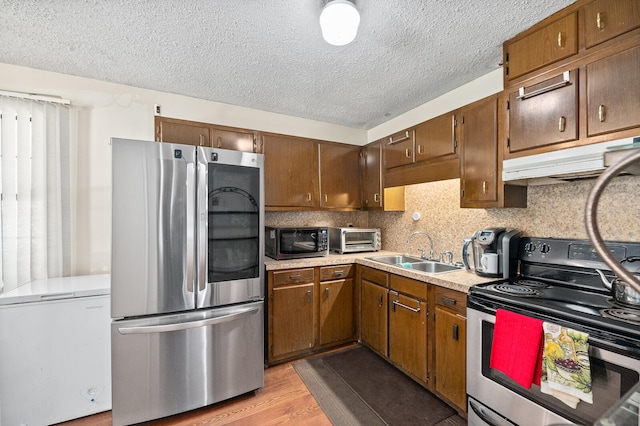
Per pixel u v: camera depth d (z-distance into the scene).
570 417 1.14
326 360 2.49
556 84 1.47
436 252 2.62
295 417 1.78
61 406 1.73
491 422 1.44
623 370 1.01
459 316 1.71
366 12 1.45
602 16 1.31
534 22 1.55
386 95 2.49
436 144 2.27
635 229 1.44
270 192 2.75
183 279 1.79
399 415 1.78
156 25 1.56
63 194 2.12
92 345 1.80
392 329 2.27
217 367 1.87
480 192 1.90
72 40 1.71
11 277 1.93
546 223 1.80
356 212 3.58
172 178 1.76
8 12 1.45
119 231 1.64
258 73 2.10
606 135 1.30
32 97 2.00
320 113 2.95
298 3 1.39
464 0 1.37
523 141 1.63
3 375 1.62
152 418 1.70
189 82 2.26
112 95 2.28
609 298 1.34
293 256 2.70
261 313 2.05
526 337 1.25
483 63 1.96
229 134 2.57
